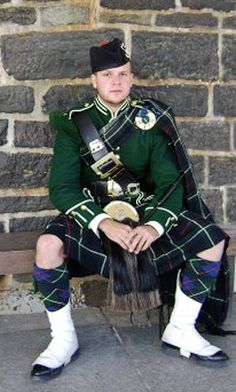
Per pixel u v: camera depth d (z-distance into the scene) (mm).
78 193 2547
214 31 3041
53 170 2592
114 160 2576
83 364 2541
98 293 3111
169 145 2633
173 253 2539
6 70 2896
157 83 3027
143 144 2588
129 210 2561
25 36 2889
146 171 2682
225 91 3104
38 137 2975
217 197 3186
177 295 2607
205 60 3055
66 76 2949
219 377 2447
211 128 3123
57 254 2453
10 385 2393
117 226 2453
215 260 2541
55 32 2910
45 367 2418
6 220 3004
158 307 2750
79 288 3092
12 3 2859
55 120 2611
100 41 2943
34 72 2920
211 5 3014
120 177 2609
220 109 3115
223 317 2805
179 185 2611
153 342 2738
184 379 2434
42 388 2373
